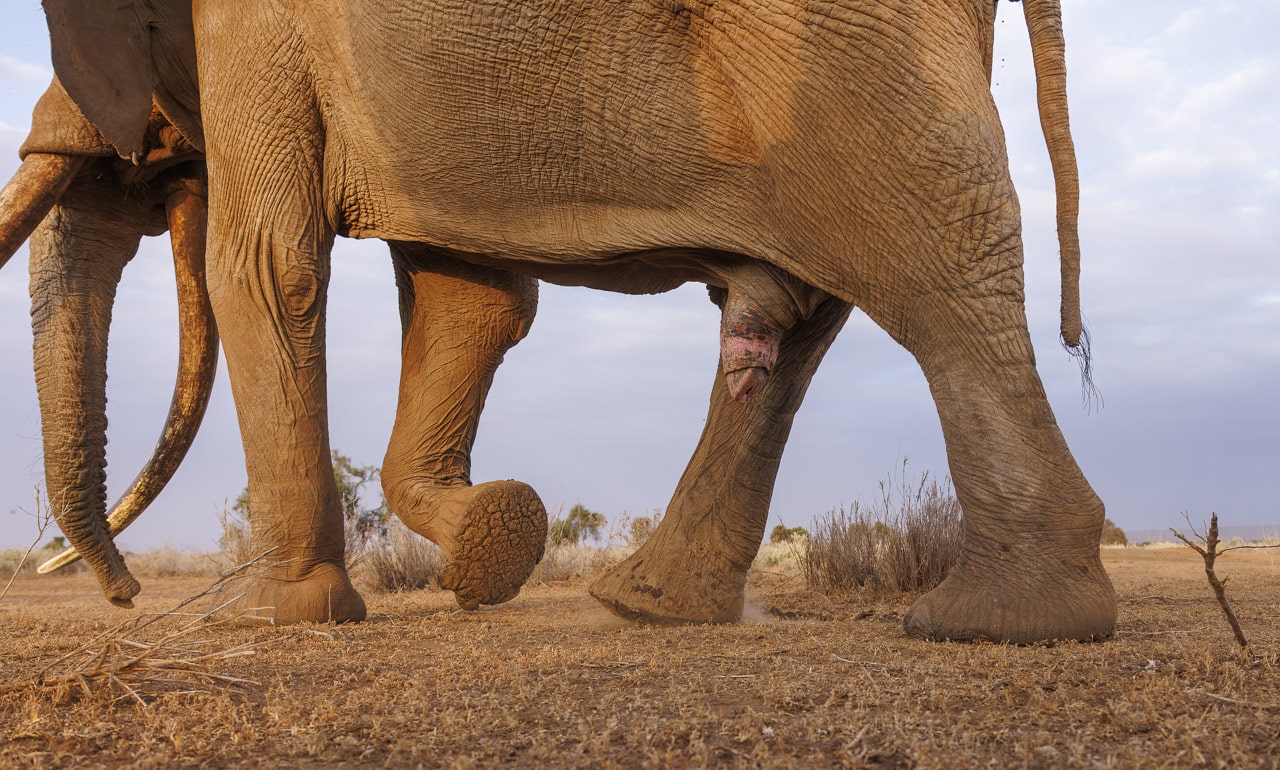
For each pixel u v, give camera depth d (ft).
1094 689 10.27
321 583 22.17
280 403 22.71
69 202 28.63
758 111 16.60
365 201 23.26
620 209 19.44
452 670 12.62
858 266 16.29
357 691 11.25
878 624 19.25
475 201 21.47
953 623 14.69
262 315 23.02
